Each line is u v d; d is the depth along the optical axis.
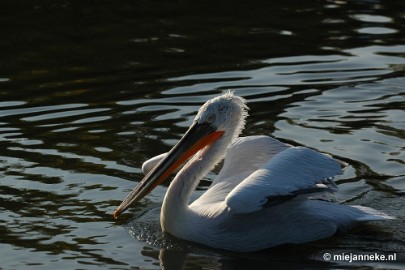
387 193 12.77
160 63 18.70
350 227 11.80
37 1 24.02
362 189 12.90
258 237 11.40
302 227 11.54
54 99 16.61
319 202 11.91
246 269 10.69
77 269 10.52
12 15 22.67
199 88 17.05
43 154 14.05
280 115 15.73
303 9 23.08
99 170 13.51
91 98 16.64
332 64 18.50
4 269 10.48
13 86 17.39
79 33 21.11
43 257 10.85
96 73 18.14
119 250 11.16
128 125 15.27
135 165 13.68
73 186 12.98
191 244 11.48
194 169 11.88
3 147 14.32
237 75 17.83
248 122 15.42
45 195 12.69
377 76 17.70
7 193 12.70
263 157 12.47
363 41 20.06
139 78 17.73
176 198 11.69
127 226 11.92
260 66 18.39
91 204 12.47
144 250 11.20
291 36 20.59
